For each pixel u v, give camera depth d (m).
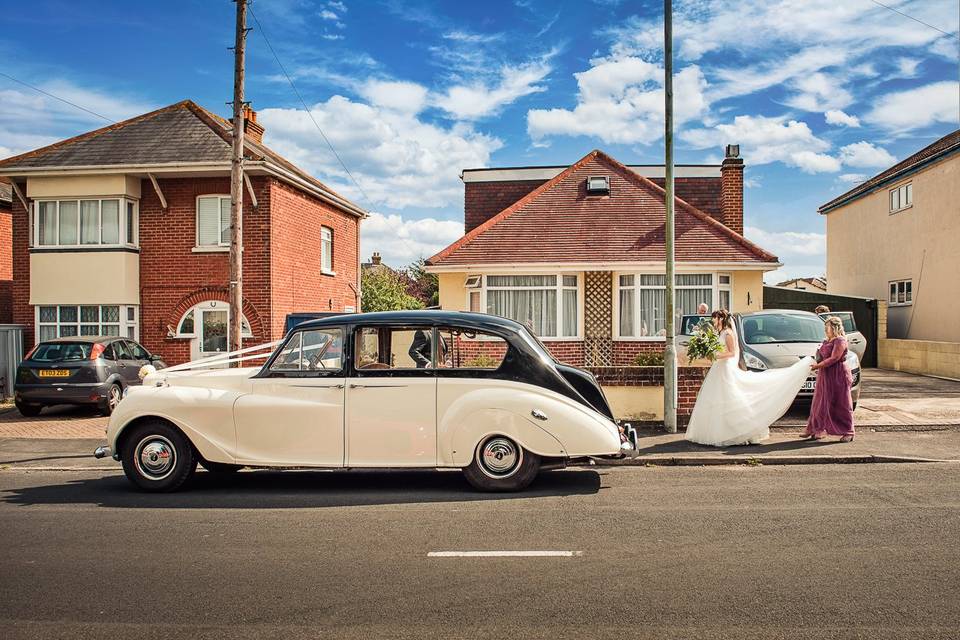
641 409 12.04
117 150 18.22
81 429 12.92
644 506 7.03
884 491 7.59
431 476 8.77
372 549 5.66
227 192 17.89
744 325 13.74
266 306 17.83
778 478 8.42
